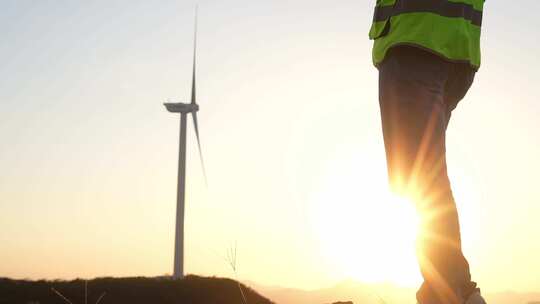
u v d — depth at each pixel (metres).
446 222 2.24
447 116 2.71
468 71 2.57
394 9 2.49
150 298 38.84
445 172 2.31
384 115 2.47
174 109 62.41
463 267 2.23
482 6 2.65
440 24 2.41
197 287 41.44
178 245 60.09
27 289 36.62
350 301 7.51
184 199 62.00
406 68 2.42
